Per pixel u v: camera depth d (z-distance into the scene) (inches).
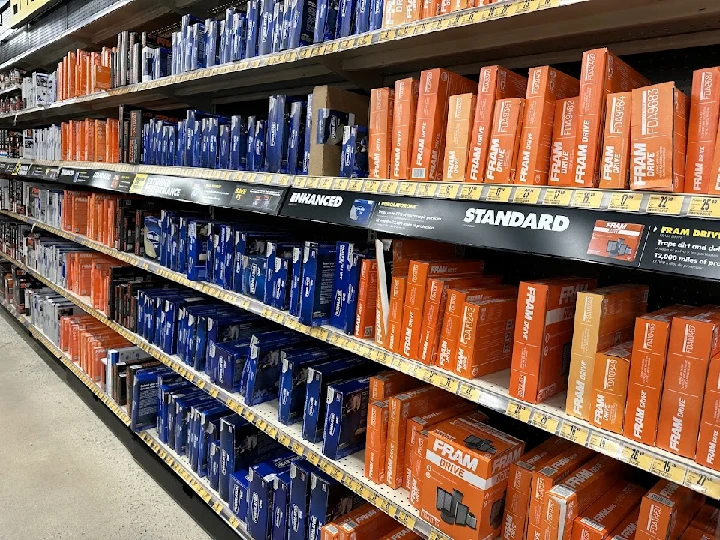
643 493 50.7
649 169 38.6
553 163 45.6
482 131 48.6
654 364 39.5
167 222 102.5
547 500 45.9
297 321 70.9
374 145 59.5
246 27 79.3
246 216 120.0
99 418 133.0
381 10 58.6
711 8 43.1
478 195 47.6
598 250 38.9
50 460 112.5
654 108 38.2
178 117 140.1
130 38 108.0
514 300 56.7
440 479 53.4
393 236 79.5
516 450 52.5
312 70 82.7
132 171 105.2
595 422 43.0
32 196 178.2
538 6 43.1
